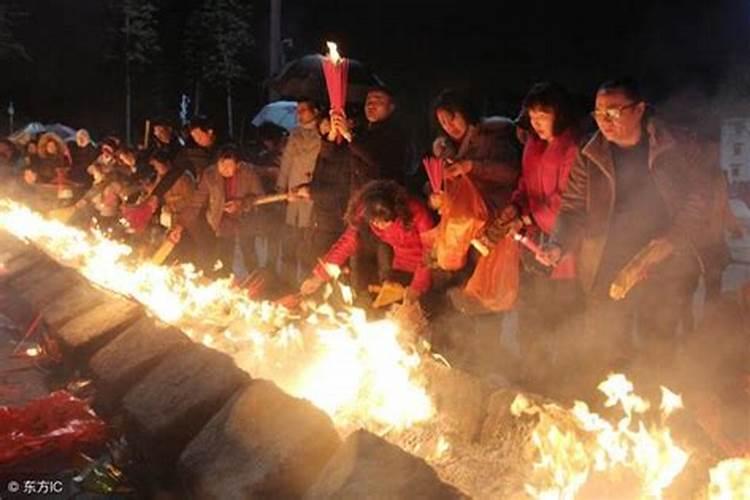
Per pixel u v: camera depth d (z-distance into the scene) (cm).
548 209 592
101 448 535
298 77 982
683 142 514
